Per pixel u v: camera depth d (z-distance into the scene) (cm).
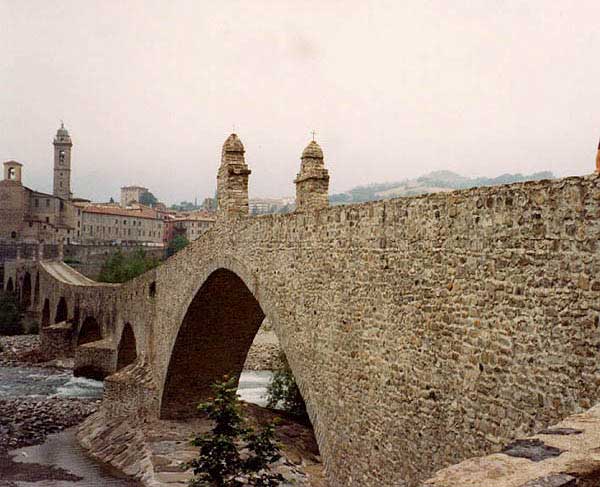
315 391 1984
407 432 1492
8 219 15388
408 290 1491
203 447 1697
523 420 1120
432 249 1399
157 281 4862
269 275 2388
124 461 3847
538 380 1089
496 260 1195
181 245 15462
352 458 1753
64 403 5666
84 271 14538
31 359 8144
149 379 4784
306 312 2066
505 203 1177
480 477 642
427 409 1412
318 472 3200
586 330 1002
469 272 1273
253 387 6500
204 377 4344
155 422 4322
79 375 7044
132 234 19012
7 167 15988
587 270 1003
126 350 6594
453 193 1329
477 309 1247
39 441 4481
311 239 2039
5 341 9738
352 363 1766
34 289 11831
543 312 1083
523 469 654
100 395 6081
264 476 1753
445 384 1347
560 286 1050
